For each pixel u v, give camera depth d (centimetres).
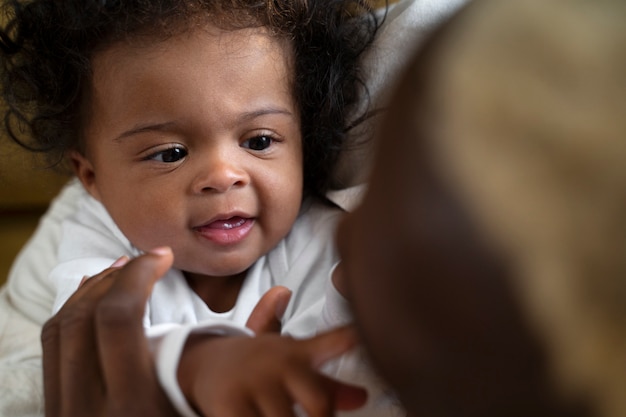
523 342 19
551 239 18
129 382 36
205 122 59
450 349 19
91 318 39
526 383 19
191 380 35
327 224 68
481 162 18
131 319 36
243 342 34
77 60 64
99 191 67
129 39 60
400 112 20
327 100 69
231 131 60
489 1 20
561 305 18
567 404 19
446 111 19
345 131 69
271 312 44
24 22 69
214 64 60
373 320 21
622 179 18
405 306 20
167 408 36
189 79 59
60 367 40
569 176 18
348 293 23
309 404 31
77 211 77
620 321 18
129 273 38
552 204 18
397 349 21
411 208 19
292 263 67
